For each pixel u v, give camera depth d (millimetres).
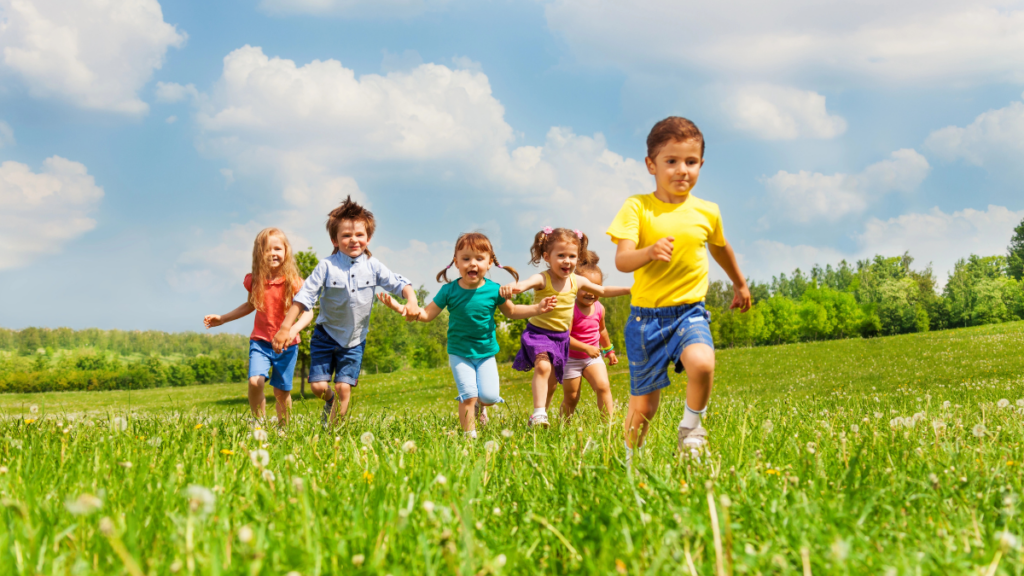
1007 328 43906
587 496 2354
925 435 3809
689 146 3699
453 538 1804
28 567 1577
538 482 2648
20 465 2770
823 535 1862
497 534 2014
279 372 6535
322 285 6133
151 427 4805
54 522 1969
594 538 1901
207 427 4613
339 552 1738
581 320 6836
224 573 1525
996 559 1569
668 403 6684
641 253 3365
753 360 35125
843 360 30781
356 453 3225
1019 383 12586
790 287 175375
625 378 27469
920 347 32781
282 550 1686
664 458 3086
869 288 103875
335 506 2242
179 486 2428
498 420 6141
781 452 3232
